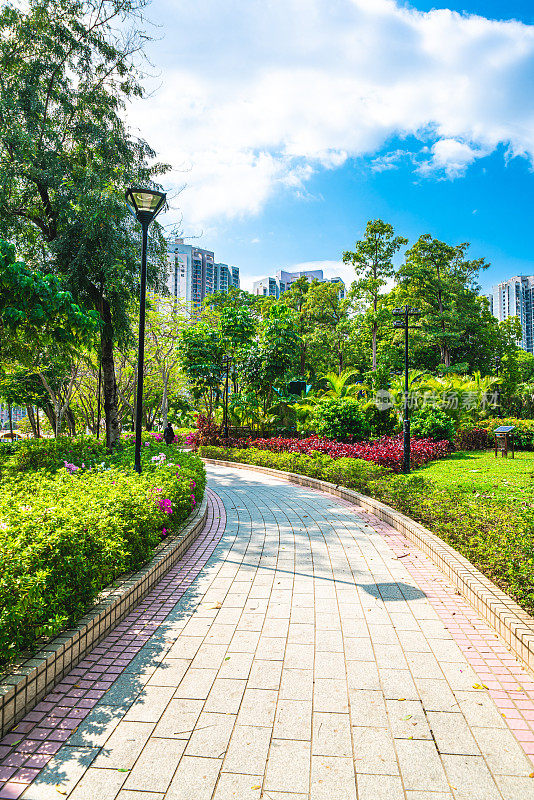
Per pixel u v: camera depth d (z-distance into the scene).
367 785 2.23
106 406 12.82
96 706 2.82
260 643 3.58
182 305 21.44
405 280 35.62
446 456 16.53
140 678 3.12
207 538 6.46
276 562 5.42
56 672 3.04
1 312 8.22
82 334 9.35
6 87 11.05
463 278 36.34
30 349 10.23
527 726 2.64
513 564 4.36
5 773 2.30
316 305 38.06
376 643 3.57
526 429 18.95
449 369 33.66
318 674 3.16
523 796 2.17
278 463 13.39
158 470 7.40
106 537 4.02
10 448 10.77
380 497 8.34
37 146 11.39
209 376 19.38
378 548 5.90
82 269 11.36
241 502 8.99
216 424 20.16
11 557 3.07
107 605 3.74
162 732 2.60
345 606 4.22
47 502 4.34
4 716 2.57
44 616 3.17
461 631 3.75
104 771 2.32
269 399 19.00
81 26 11.77
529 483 10.13
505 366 31.66
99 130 12.06
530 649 3.17
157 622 3.95
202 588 4.67
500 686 3.02
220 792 2.19
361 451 13.55
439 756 2.41
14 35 11.38
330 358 37.81
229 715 2.74
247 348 18.72
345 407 15.74
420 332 33.88
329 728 2.63
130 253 11.73
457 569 4.61
